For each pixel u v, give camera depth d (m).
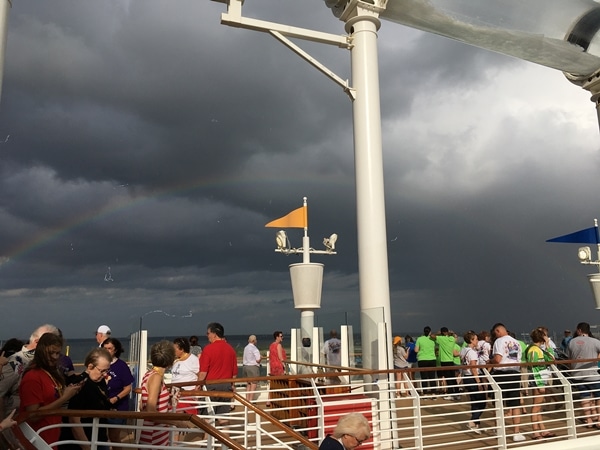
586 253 13.97
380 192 8.03
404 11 8.91
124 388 6.70
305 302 9.80
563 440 7.40
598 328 13.30
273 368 11.69
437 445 6.69
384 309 7.61
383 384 7.24
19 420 3.87
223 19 7.82
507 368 8.51
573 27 9.91
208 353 7.68
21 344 6.82
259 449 5.92
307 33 8.33
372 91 8.28
